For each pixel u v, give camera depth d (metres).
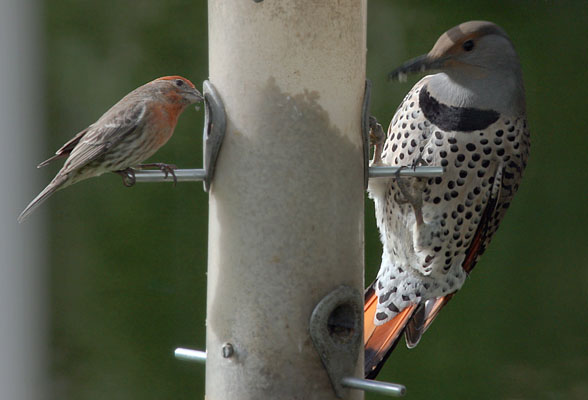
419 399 11.38
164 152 11.59
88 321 11.55
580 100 12.62
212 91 6.99
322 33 6.88
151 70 11.95
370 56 11.73
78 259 11.65
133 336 11.47
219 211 7.02
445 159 7.80
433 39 11.88
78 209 11.71
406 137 7.91
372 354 8.22
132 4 11.99
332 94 6.93
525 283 11.91
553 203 12.20
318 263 6.93
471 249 8.32
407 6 11.92
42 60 11.80
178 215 11.73
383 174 7.41
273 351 6.91
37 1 11.76
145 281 11.58
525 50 12.79
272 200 6.89
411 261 8.18
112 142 7.45
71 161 7.50
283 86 6.86
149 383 11.35
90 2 11.95
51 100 11.77
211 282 7.12
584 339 11.65
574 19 12.83
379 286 8.40
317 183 6.92
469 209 7.95
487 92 7.72
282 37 6.84
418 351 11.53
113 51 11.95
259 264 6.92
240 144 6.93
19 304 11.48
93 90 11.85
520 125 7.89
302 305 6.91
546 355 11.56
